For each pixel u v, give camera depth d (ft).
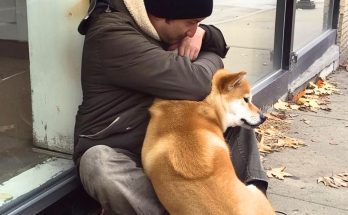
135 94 9.90
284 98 20.81
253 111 10.39
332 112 20.33
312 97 22.00
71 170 11.12
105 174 9.48
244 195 9.23
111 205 9.77
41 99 11.44
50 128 11.60
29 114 11.41
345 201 13.62
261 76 19.53
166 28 10.12
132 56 9.37
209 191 9.07
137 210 9.72
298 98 21.47
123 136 9.98
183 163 9.22
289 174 14.88
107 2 9.71
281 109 19.71
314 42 24.93
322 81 24.54
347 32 30.07
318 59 25.32
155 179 9.47
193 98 9.86
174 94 9.70
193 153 9.27
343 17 28.40
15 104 11.19
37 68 11.31
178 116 9.70
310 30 24.58
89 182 9.71
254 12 18.60
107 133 9.88
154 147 9.60
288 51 20.81
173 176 9.25
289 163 15.66
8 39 10.80
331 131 18.35
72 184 10.92
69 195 10.93
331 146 17.04
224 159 9.45
